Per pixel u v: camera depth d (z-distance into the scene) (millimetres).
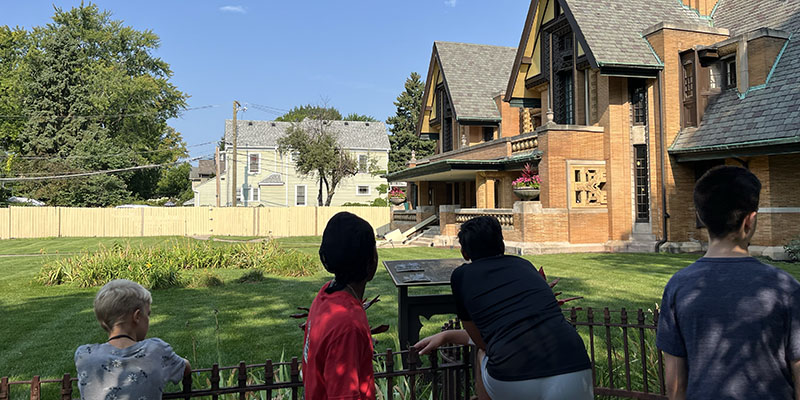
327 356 1952
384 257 18312
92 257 13844
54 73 48000
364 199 52188
